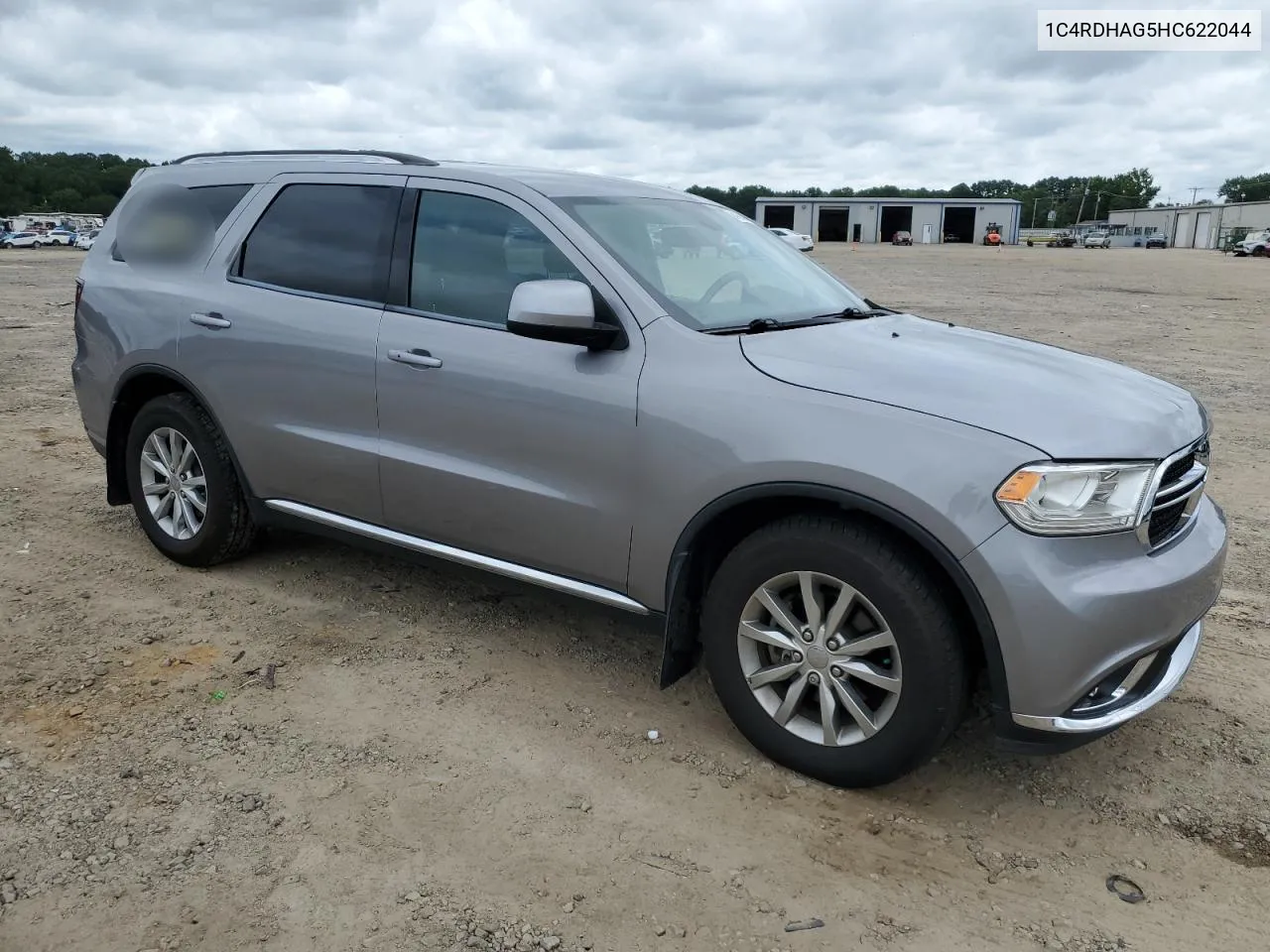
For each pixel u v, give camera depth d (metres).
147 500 4.72
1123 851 2.82
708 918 2.52
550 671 3.78
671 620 3.17
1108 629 2.62
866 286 24.77
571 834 2.82
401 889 2.58
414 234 3.79
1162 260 48.06
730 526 3.19
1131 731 3.44
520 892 2.59
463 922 2.47
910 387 2.89
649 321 3.23
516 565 3.61
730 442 2.96
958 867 2.74
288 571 4.69
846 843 2.82
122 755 3.13
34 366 10.45
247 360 4.12
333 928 2.44
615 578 3.34
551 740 3.30
